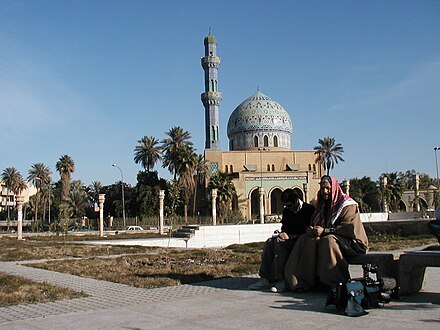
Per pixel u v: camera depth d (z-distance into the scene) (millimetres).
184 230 36344
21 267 15758
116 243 31219
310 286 8992
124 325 6680
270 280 9812
